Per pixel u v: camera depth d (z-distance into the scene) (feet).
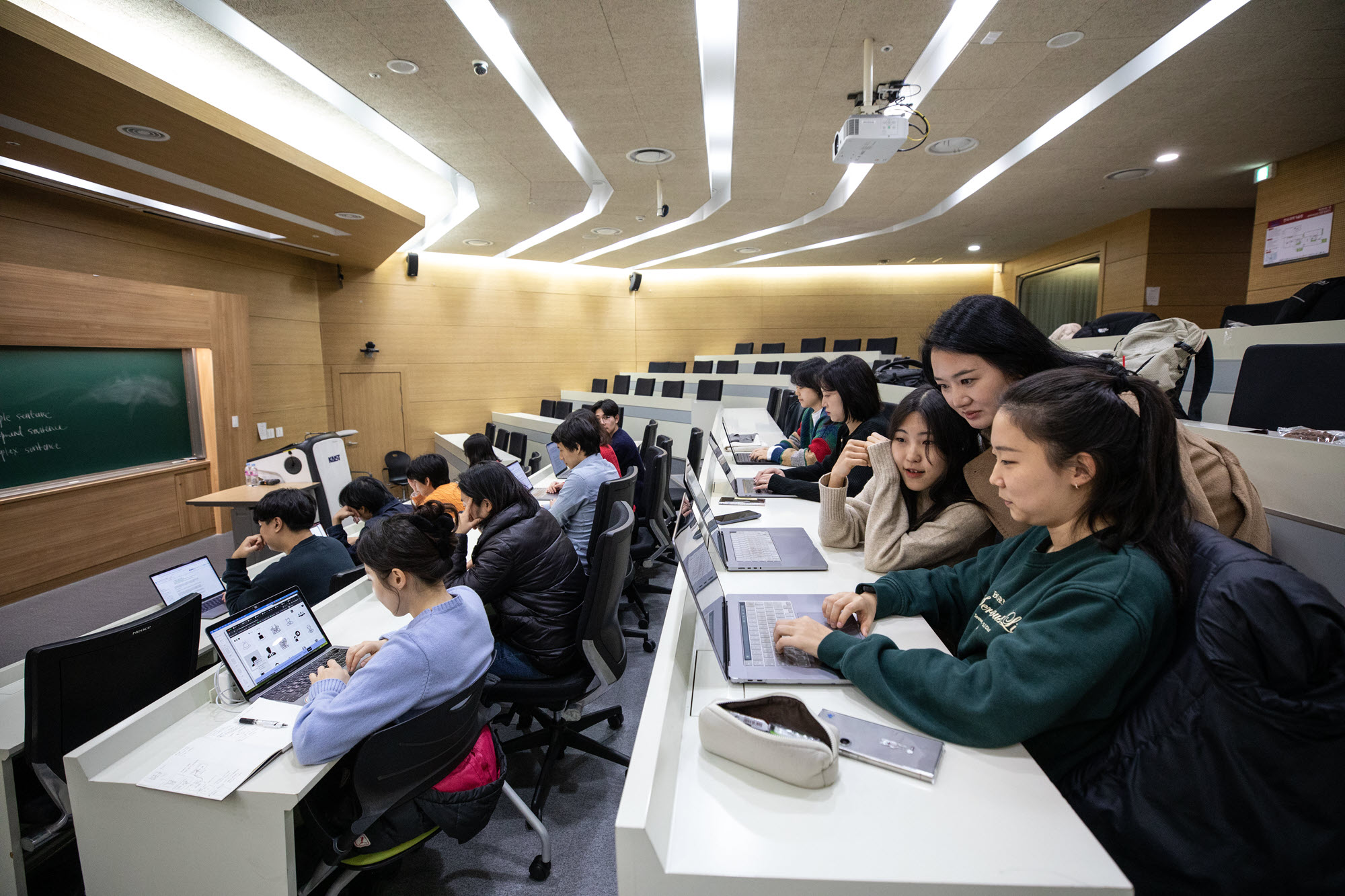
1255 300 16.89
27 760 4.62
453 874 5.49
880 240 26.11
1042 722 2.45
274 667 4.99
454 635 4.56
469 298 29.22
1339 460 3.94
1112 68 11.28
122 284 15.38
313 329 24.59
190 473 17.31
